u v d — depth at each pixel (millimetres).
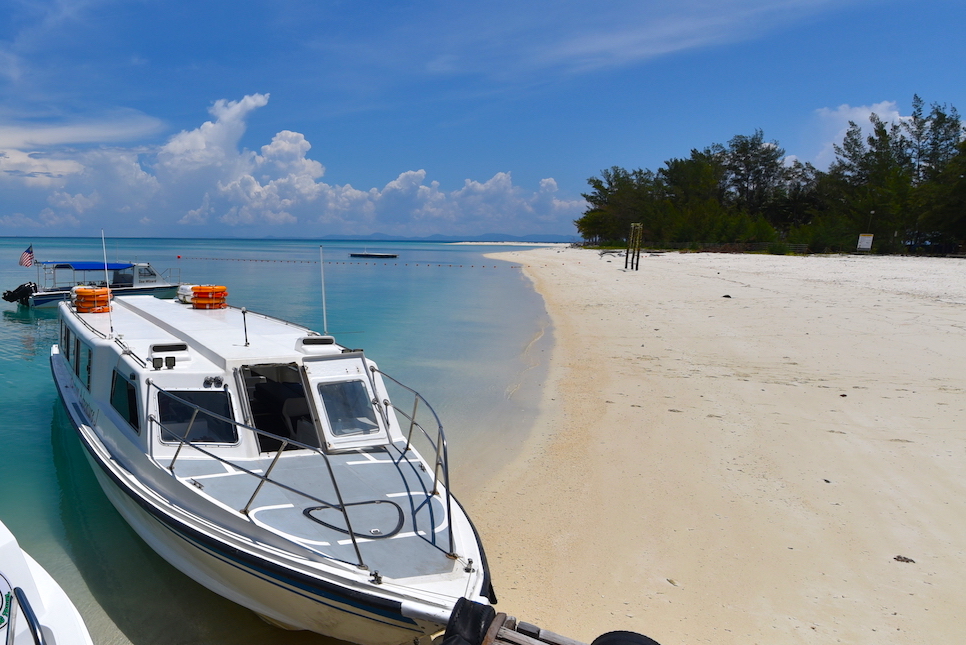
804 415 11383
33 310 27141
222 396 6891
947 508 7809
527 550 7086
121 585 6672
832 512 7770
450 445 10562
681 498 8273
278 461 6566
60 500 8625
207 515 5848
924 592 6145
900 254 64500
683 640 5531
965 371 13930
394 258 98562
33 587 4723
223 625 6051
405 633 5082
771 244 74438
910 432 10375
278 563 5234
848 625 5684
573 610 5977
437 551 5465
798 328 19453
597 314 25406
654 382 14062
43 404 13086
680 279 39688
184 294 11906
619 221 103188
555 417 11844
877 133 82312
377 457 6820
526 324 23938
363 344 19625
